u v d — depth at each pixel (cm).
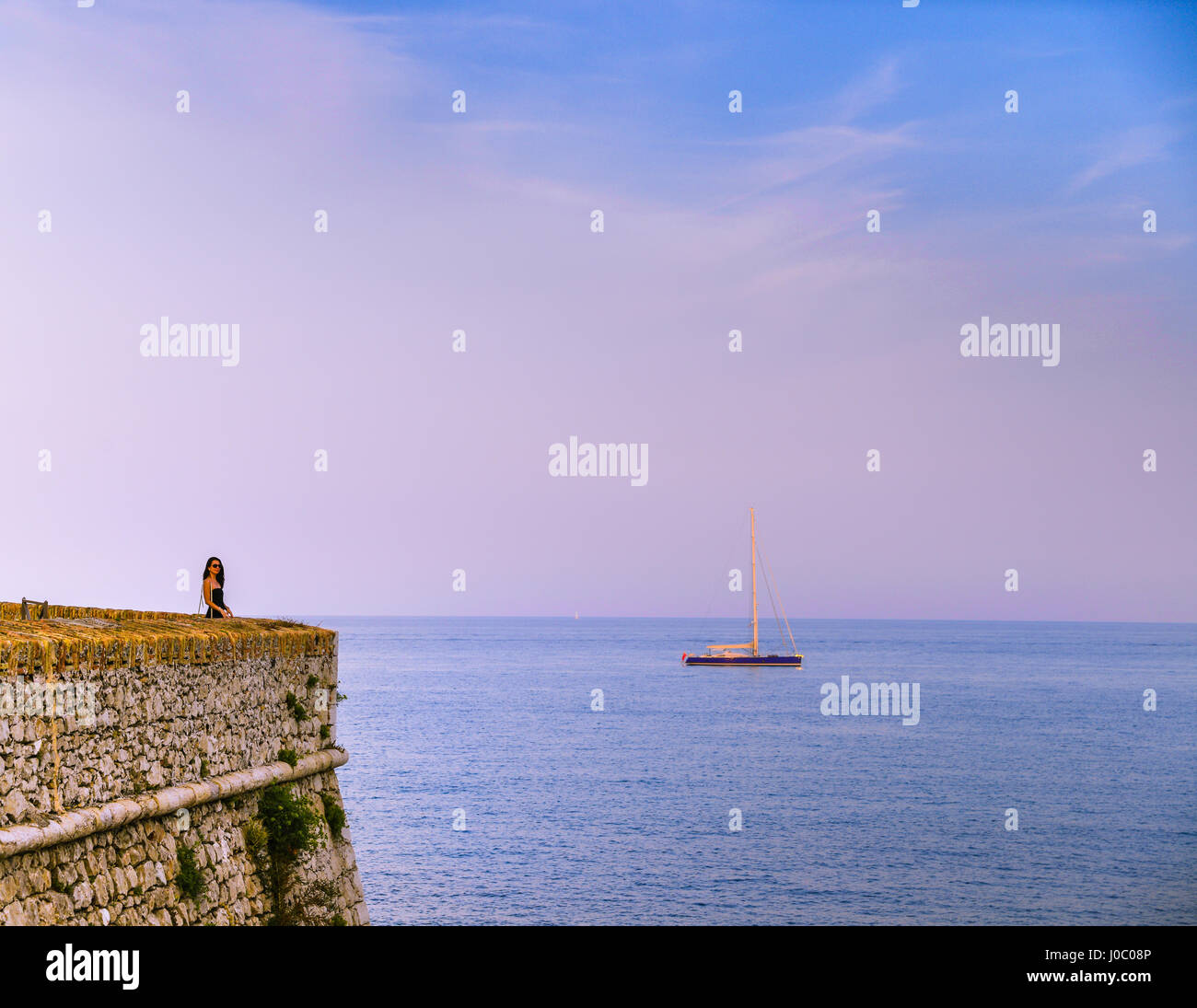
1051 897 5534
